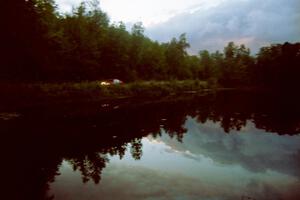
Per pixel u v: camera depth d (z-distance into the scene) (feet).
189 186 32.32
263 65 283.38
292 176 35.53
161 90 167.73
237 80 334.65
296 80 216.54
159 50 252.21
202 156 45.83
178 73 276.41
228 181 33.86
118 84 137.28
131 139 58.03
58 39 124.77
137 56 215.72
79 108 93.76
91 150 48.98
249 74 326.44
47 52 114.52
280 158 44.01
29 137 55.93
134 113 93.30
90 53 150.82
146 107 110.22
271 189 31.17
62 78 132.67
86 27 164.14
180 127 72.95
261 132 64.34
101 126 69.26
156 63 240.94
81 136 58.65
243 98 159.53
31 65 108.88
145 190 31.04
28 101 87.04
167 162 42.24
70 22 153.58
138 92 144.05
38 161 42.24
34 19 102.42
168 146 52.90
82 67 144.66
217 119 86.07
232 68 343.46
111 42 182.39
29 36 101.04
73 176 35.91
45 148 49.26
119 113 90.89
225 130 68.49
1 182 33.73
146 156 45.62
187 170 38.34
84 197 29.35
